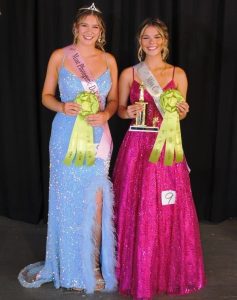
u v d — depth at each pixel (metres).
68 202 2.26
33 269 2.52
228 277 2.51
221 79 3.00
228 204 3.33
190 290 2.35
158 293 2.32
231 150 3.22
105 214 2.28
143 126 2.23
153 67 2.27
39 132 3.13
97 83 2.21
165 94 2.15
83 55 2.23
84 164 2.22
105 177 2.27
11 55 3.02
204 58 3.02
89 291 2.32
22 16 2.91
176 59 2.98
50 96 2.27
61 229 2.29
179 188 2.25
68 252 2.31
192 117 3.10
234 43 2.97
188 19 2.92
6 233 3.07
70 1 2.89
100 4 2.89
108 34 2.94
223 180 3.17
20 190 3.24
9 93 3.10
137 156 2.25
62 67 2.21
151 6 2.89
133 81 2.29
